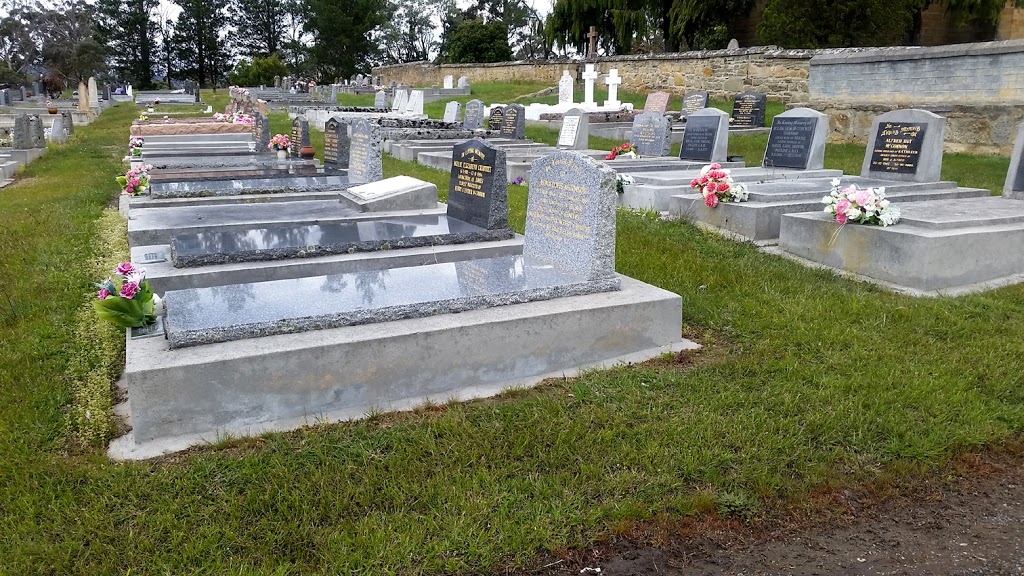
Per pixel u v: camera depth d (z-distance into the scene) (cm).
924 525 331
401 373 431
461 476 348
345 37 6681
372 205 827
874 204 695
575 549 307
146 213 820
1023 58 1387
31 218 967
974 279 678
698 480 352
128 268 437
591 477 351
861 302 603
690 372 473
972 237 664
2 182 1424
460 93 3391
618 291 529
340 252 643
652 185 1036
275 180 1034
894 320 567
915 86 1582
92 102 3744
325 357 408
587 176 522
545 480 347
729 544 315
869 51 1711
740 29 3191
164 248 679
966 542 320
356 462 362
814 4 2366
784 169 1145
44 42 6762
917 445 382
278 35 8912
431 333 434
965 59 1480
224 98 4622
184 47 8431
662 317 517
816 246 751
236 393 393
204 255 602
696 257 741
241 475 348
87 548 301
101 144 2133
